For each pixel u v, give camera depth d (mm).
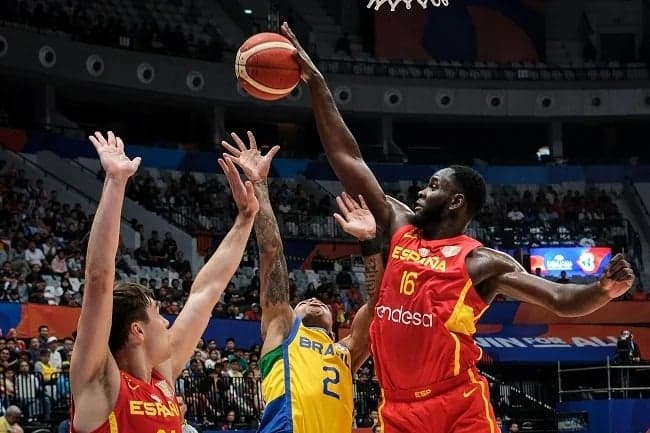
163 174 26781
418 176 29359
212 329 18703
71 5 28297
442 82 30844
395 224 4277
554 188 30000
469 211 4121
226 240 4359
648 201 29859
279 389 5203
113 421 3385
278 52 4691
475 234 27219
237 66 4773
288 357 5246
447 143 33062
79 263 19625
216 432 14070
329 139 4480
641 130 33219
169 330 3990
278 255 5379
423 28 32250
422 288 3934
